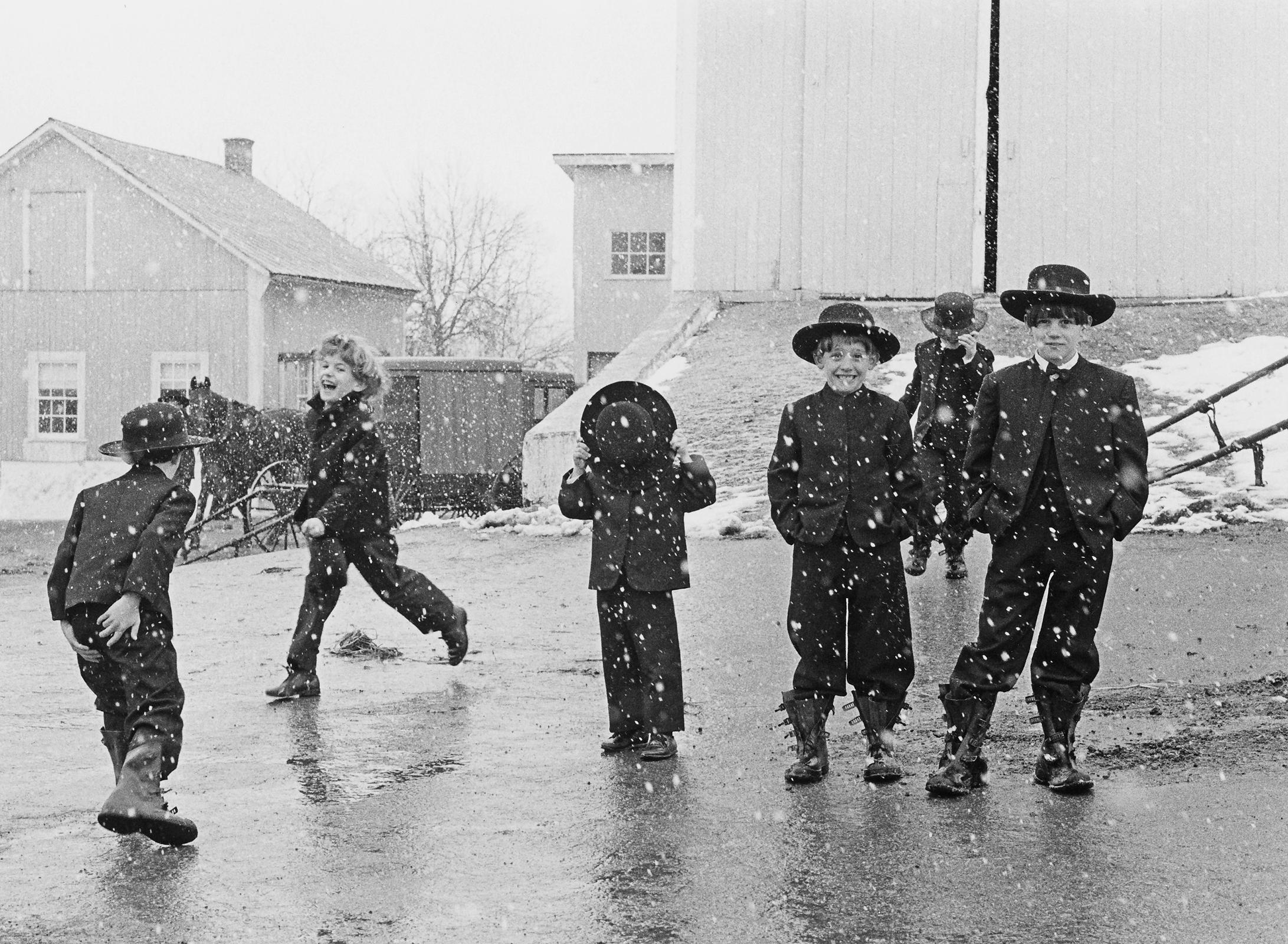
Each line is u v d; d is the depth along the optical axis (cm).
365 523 796
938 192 2348
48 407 3922
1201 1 2283
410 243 6569
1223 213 2294
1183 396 1750
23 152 3897
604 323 4241
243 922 445
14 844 532
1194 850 486
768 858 496
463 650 845
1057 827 520
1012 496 570
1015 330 2138
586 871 488
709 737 685
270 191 4881
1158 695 715
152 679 536
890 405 611
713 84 2406
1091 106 2308
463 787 604
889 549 598
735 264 2414
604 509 658
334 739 697
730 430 1798
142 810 509
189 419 2388
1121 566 1084
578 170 4228
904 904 446
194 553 2209
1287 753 602
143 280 3853
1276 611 910
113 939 431
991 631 573
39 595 1266
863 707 602
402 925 440
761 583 1120
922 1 2339
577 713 748
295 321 3947
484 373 2342
